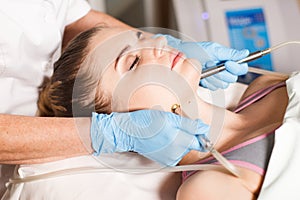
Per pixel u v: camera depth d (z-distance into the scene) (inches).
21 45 37.0
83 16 46.9
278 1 60.0
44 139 31.5
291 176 28.7
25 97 40.3
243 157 30.5
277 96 36.9
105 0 74.6
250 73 53.2
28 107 40.5
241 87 43.3
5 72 37.2
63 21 42.8
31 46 37.7
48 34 38.9
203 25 59.2
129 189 34.6
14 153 32.3
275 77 40.9
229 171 29.6
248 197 28.8
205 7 59.4
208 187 29.1
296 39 58.7
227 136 34.7
